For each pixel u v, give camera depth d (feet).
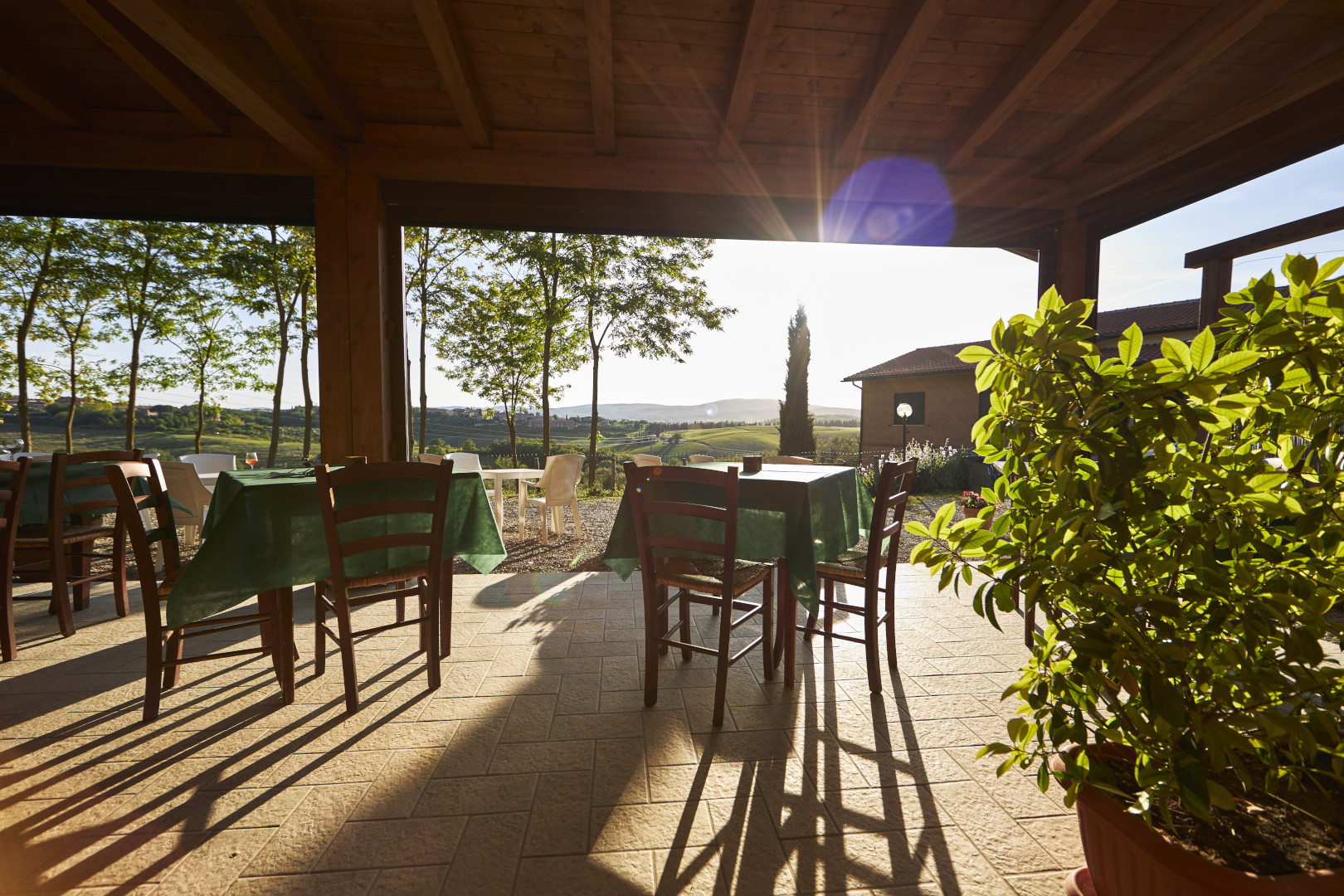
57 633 11.16
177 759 6.98
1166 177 14.40
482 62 12.63
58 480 10.88
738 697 8.60
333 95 12.67
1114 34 11.82
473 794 6.32
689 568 9.08
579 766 6.84
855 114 13.76
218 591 7.84
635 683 9.06
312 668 9.61
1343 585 4.08
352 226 14.39
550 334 39.32
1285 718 3.61
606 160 15.07
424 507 8.45
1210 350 3.94
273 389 36.32
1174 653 3.67
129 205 15.42
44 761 6.95
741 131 14.11
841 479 10.59
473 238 38.19
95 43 12.10
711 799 6.23
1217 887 3.36
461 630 11.41
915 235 16.47
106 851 5.47
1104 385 4.16
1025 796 6.28
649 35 12.01
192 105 12.73
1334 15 11.16
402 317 15.35
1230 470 4.10
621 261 42.14
